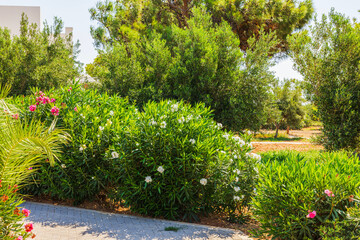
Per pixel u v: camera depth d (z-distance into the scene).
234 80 11.28
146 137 5.15
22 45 14.96
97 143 5.74
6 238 2.98
